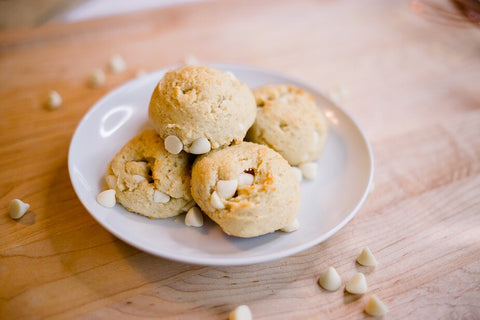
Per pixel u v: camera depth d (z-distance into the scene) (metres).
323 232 0.26
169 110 0.27
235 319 0.24
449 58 0.47
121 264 0.26
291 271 0.27
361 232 0.29
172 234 0.27
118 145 0.31
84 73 0.40
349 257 0.28
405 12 0.54
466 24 0.51
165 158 0.28
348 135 0.33
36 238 0.27
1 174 0.30
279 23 0.50
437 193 0.32
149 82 0.35
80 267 0.26
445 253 0.28
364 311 0.25
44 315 0.24
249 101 0.29
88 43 0.44
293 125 0.30
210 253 0.25
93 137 0.31
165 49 0.44
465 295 0.26
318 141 0.31
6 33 0.42
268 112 0.31
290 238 0.27
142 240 0.25
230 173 0.26
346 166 0.32
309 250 0.28
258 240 0.26
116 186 0.27
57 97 0.36
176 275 0.26
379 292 0.26
